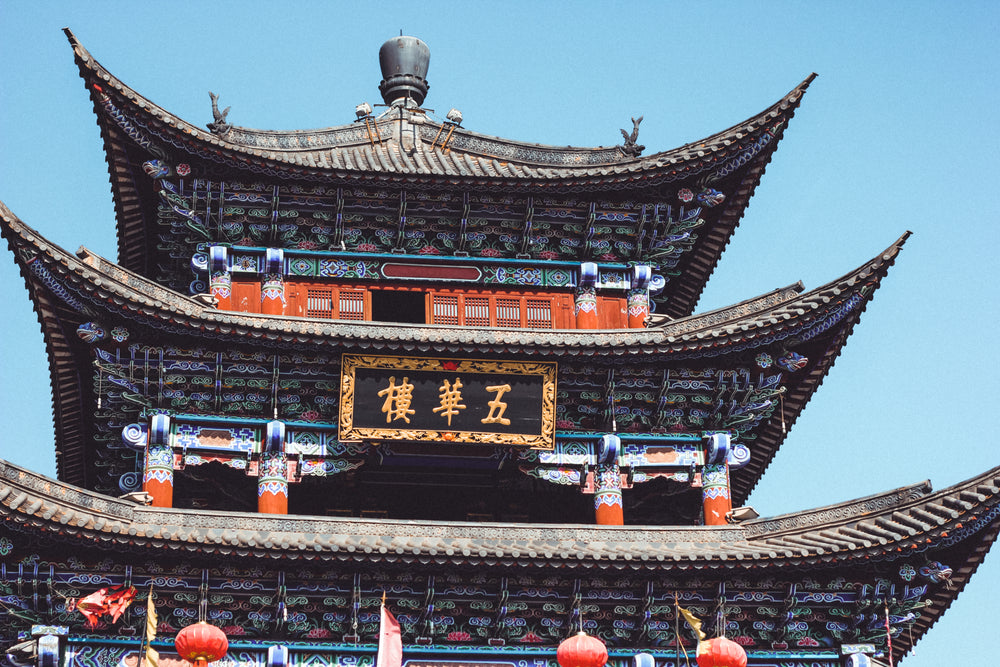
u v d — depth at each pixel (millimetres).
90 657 36625
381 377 41656
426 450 42438
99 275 40094
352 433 41438
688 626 39062
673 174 45875
